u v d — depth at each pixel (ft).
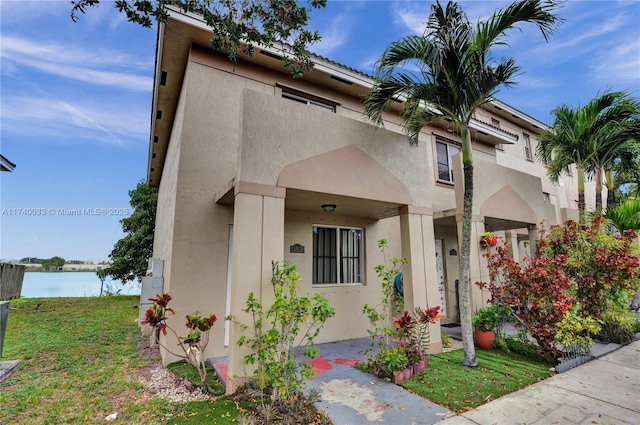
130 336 27.68
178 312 19.80
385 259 28.58
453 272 34.68
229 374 14.76
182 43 23.29
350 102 30.91
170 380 17.11
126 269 57.93
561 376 17.67
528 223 33.17
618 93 29.19
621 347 23.79
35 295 64.75
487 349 22.86
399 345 18.67
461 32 18.51
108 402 14.53
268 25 15.80
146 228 57.98
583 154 32.40
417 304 21.65
